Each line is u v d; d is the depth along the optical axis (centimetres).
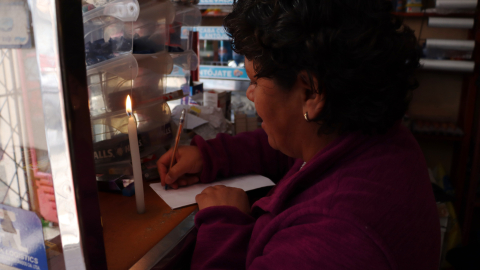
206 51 214
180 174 84
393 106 49
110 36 82
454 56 196
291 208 51
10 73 40
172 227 66
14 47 39
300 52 47
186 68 114
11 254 50
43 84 38
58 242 45
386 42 46
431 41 192
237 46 56
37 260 48
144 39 91
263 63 52
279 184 79
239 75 208
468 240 205
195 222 67
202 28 205
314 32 46
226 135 97
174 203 75
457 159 218
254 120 147
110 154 83
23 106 41
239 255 59
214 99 145
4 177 46
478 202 200
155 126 95
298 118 55
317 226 44
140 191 70
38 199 44
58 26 35
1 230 49
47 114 39
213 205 71
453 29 208
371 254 41
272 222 53
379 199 44
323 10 45
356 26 45
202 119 124
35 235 47
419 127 209
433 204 51
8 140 44
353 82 46
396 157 50
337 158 53
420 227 46
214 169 87
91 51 79
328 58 46
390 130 55
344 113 49
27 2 36
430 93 224
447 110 224
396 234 43
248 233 63
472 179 196
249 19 52
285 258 45
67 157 39
